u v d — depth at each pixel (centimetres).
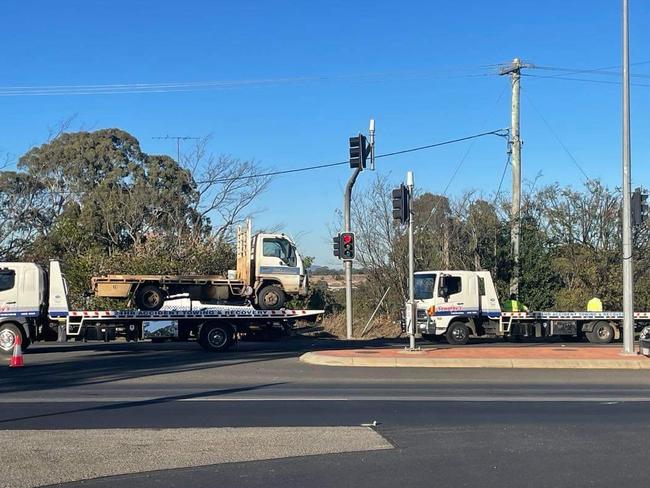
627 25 1919
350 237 2567
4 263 2039
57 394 1274
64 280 2127
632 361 1766
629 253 1939
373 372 1628
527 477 709
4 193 3662
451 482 690
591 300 2847
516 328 2584
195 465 742
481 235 3253
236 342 2219
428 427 956
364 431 917
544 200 3338
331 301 3666
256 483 682
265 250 2230
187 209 3994
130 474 707
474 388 1377
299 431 912
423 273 2484
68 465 734
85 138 4284
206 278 2225
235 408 1112
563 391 1341
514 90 2900
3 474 700
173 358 1930
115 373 1600
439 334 2455
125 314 2125
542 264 3145
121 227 3953
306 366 1738
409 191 1933
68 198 4034
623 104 1927
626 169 1931
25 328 2027
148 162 4341
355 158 2462
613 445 852
